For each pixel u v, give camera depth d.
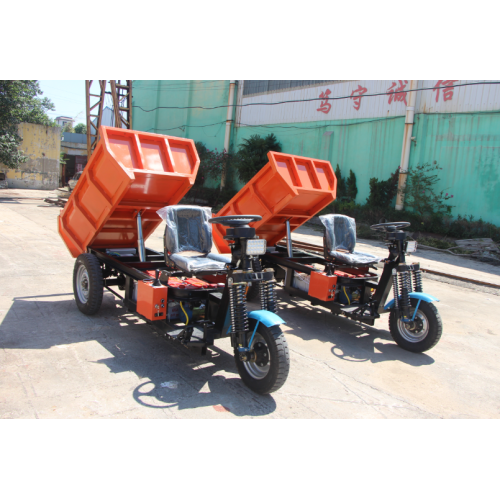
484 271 12.47
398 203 20.20
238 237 4.05
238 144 29.08
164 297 4.56
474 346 5.91
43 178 33.91
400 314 5.50
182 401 3.81
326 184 7.31
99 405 3.62
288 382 4.38
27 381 3.91
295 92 25.22
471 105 18.09
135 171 5.12
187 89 32.31
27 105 24.72
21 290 6.77
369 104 21.59
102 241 6.48
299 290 6.84
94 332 5.28
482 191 17.98
